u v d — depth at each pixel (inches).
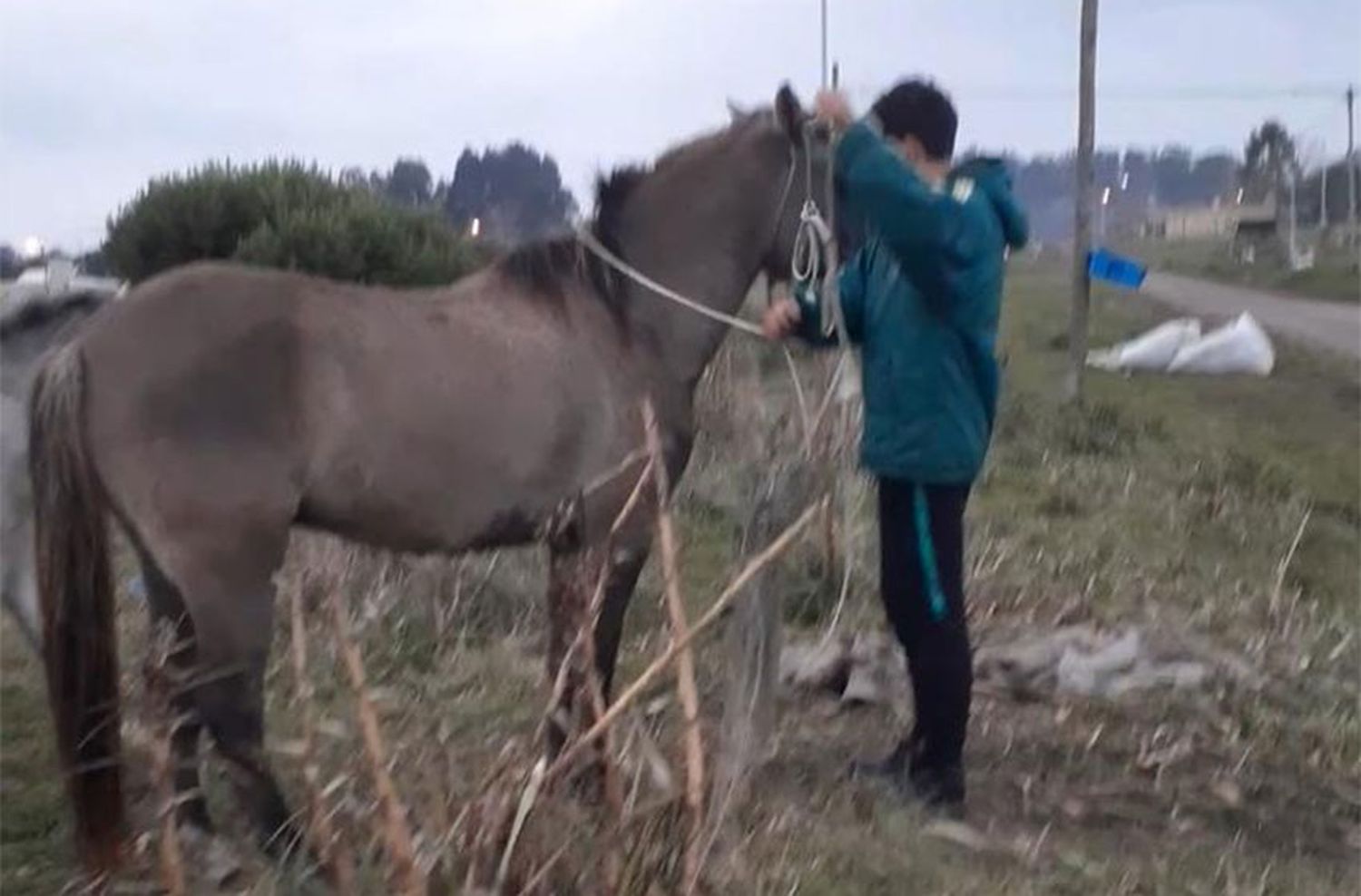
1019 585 385.7
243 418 213.6
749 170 253.4
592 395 238.1
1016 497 499.5
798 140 254.4
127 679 266.4
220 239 582.6
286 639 284.4
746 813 235.8
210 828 227.5
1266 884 252.8
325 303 222.8
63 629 208.4
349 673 206.1
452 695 279.4
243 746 214.8
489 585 329.4
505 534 233.9
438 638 301.9
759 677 246.1
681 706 219.9
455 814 209.9
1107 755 296.7
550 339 237.3
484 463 228.5
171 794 202.2
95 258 608.1
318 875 204.2
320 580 235.9
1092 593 389.4
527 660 305.6
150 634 223.3
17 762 251.1
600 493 238.5
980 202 244.7
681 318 250.1
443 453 225.5
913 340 246.7
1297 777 299.4
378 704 255.6
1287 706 331.9
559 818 196.4
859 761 271.0
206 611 212.8
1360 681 363.9
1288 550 499.2
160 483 210.2
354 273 548.4
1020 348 1120.2
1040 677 328.2
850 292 255.0
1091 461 583.2
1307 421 876.6
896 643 309.9
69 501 209.3
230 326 215.8
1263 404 922.1
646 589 342.6
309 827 208.5
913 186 237.0
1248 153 3538.4
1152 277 2171.5
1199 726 312.7
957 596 255.1
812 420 280.1
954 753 261.0
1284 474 647.8
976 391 249.1
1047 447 595.5
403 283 553.6
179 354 212.7
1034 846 255.6
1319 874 261.6
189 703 223.3
